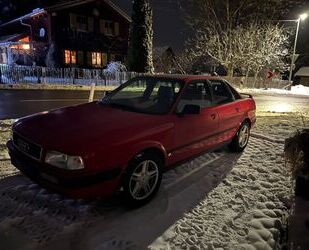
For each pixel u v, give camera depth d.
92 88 8.95
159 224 3.29
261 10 32.56
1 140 5.82
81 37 29.16
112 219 3.34
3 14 38.53
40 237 3.00
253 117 6.11
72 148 3.04
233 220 3.44
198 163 5.11
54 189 3.14
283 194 4.08
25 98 13.10
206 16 32.91
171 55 39.81
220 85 5.31
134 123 3.65
